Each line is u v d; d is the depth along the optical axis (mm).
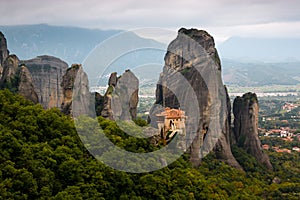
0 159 68312
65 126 83250
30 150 72250
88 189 69812
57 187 69562
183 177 85250
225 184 112312
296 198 122938
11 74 116062
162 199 75875
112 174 75125
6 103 84375
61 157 73750
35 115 84250
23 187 65562
